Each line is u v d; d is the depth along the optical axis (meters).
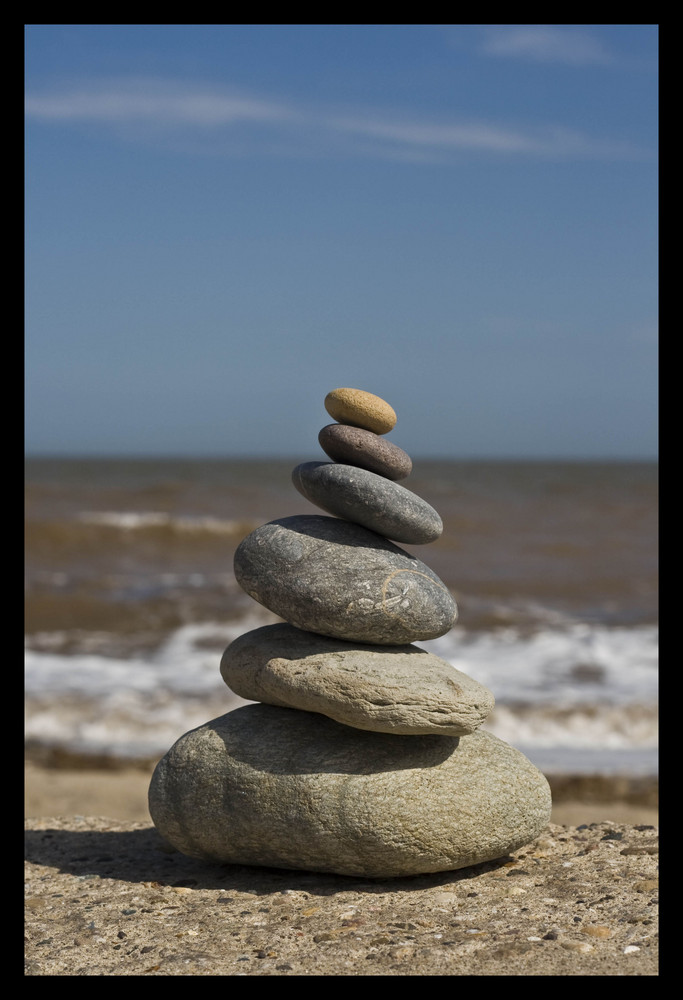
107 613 3.01
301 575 1.38
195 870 1.43
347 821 1.36
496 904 1.35
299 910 1.35
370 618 1.37
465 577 4.00
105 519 5.07
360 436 1.39
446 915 1.33
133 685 2.17
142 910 1.36
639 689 2.11
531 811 1.40
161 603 3.18
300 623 1.39
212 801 1.39
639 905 1.34
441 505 6.94
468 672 2.26
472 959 1.28
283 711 1.42
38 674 2.26
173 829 1.40
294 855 1.38
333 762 1.37
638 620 3.02
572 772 1.77
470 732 1.38
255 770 1.38
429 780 1.37
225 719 1.42
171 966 1.28
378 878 1.39
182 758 1.41
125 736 1.88
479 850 1.38
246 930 1.32
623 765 1.79
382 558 1.39
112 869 1.44
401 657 1.39
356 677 1.36
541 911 1.34
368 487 1.38
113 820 1.57
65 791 1.73
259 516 5.75
